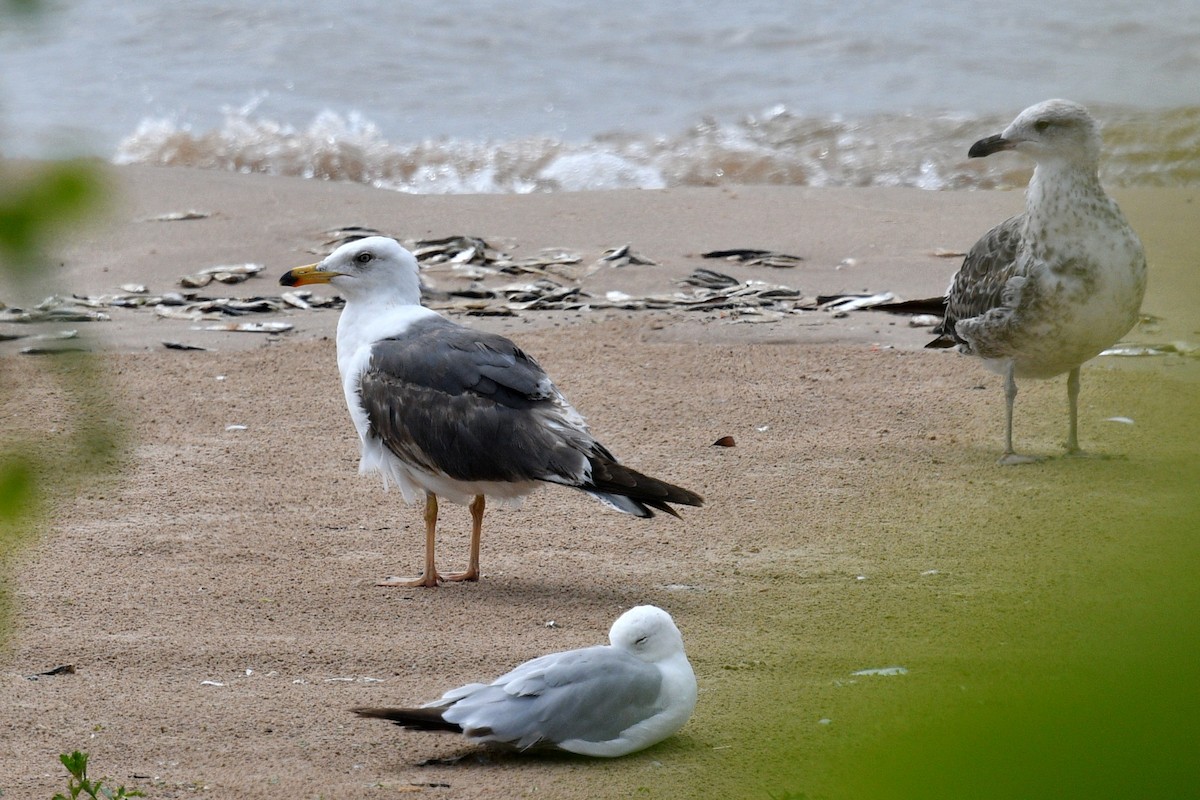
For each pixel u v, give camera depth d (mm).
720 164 28719
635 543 11461
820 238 21984
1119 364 16297
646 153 29547
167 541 11344
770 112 31797
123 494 12438
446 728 7375
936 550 10922
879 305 18609
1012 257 13250
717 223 22875
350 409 11070
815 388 15688
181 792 6977
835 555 10953
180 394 15469
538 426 10180
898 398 15367
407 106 33000
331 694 8375
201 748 7566
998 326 13273
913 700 3199
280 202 24297
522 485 10352
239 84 34281
